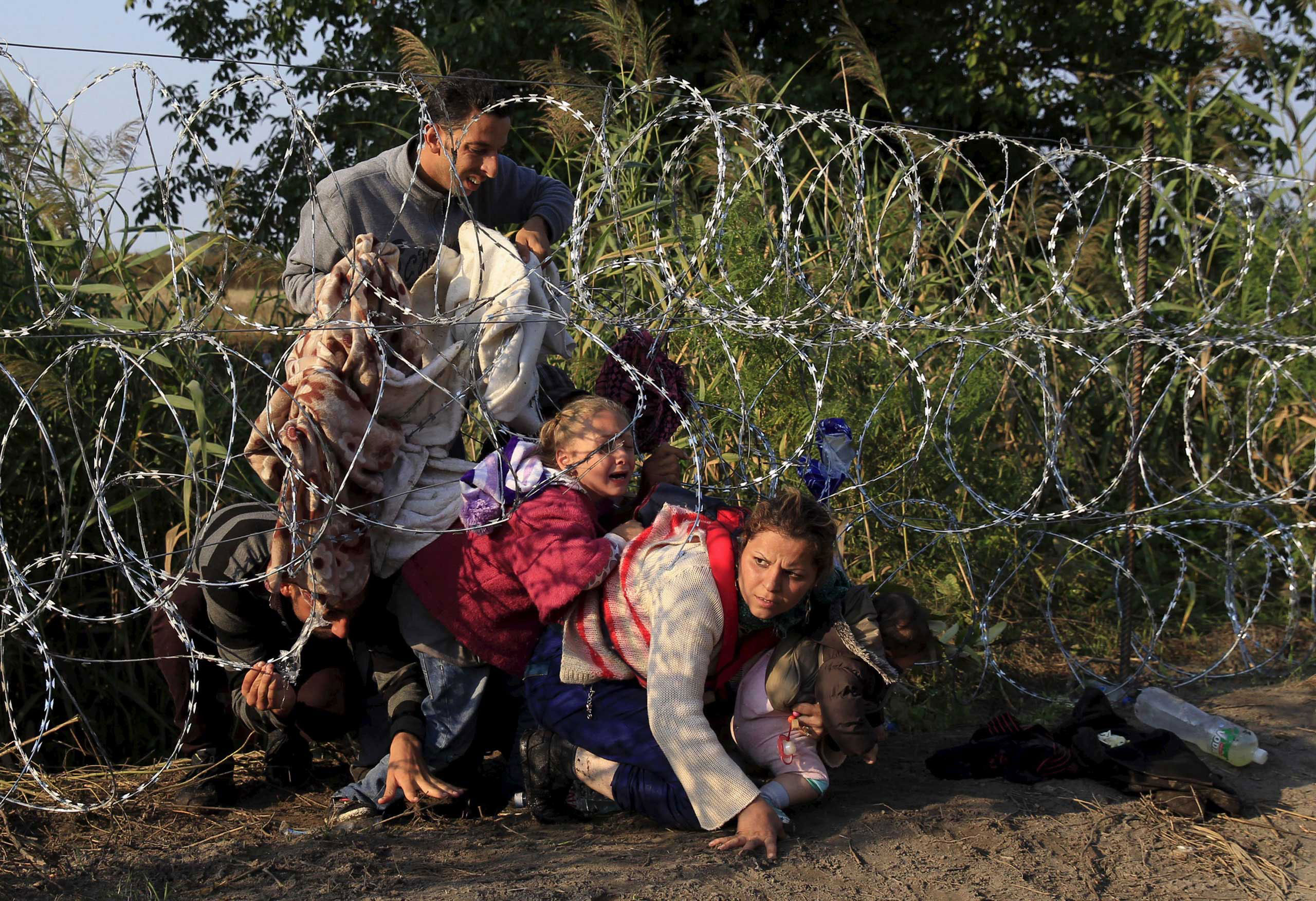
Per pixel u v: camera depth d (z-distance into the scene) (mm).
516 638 2910
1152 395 5844
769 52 10617
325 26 12430
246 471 4012
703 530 2803
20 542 3785
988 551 4574
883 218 4969
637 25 5473
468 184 3064
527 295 2939
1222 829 2900
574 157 5375
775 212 4816
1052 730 3576
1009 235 5707
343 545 2775
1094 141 10320
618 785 2777
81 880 2531
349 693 3127
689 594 2664
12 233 3998
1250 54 6246
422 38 10523
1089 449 5836
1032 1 10438
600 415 2812
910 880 2547
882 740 3033
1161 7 10164
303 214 3139
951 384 4383
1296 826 2928
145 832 2822
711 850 2658
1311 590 5109
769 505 2607
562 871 2557
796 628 2896
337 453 2756
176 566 3379
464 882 2498
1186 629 4930
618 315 3514
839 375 4520
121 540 2721
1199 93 6703
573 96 4895
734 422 4297
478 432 3633
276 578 2771
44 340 3805
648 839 2783
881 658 2754
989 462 4777
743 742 2938
